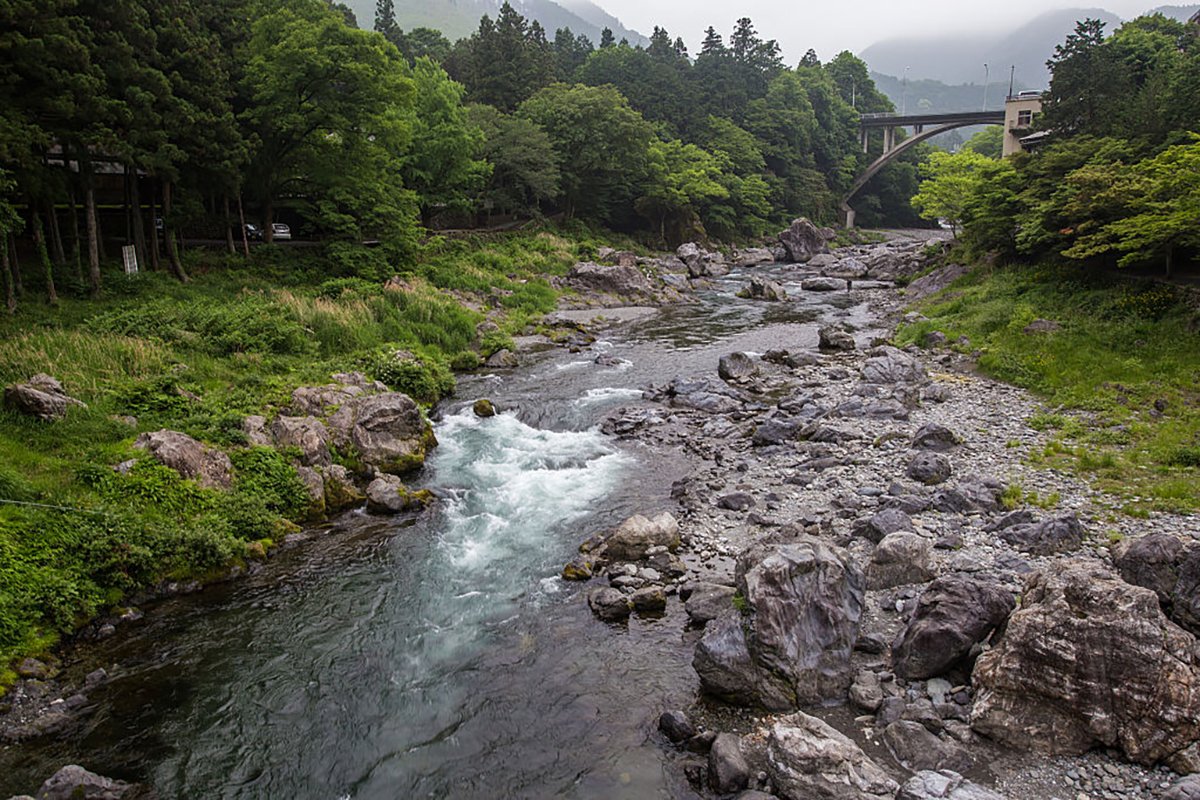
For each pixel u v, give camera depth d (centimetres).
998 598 1172
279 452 2008
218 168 3503
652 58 10762
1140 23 5931
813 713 1123
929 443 2127
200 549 1590
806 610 1186
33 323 2638
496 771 1059
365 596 1532
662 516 1727
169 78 3278
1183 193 2875
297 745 1123
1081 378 2612
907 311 4525
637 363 3494
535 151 6956
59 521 1534
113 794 1016
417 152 5844
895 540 1427
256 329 2906
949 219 6103
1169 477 1797
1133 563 1248
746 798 953
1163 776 946
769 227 10281
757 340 4000
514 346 3712
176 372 2406
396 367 2811
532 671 1277
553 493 2028
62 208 3719
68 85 2719
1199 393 2311
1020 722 1021
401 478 2142
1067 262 3784
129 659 1329
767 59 13038
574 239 7250
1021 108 7956
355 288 3766
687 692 1203
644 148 7950
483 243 6006
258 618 1457
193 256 3838
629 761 1063
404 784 1044
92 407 2014
